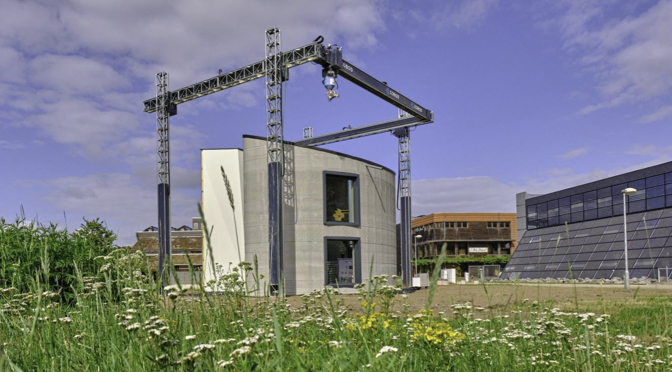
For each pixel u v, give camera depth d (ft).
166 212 93.71
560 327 15.40
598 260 127.44
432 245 244.01
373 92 89.81
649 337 20.97
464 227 241.14
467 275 175.11
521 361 12.93
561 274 135.85
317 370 8.56
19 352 9.30
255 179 83.10
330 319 15.17
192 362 7.98
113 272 15.42
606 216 147.95
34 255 20.77
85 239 24.54
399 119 111.34
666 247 110.11
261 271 79.87
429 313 14.03
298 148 84.17
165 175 94.89
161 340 8.66
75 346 10.16
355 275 88.07
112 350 9.57
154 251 79.20
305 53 76.64
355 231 88.33
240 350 8.10
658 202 128.36
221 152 86.17
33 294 12.64
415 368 9.87
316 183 84.79
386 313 15.96
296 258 81.35
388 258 96.32
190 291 10.27
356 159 90.48
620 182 143.84
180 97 94.84
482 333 18.01
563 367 12.07
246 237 82.84
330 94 77.71
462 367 11.98
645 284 98.37
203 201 85.40
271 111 78.48
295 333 13.16
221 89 89.51
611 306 40.81
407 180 113.70
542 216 179.83
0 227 22.80
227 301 12.10
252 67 83.05
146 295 11.66
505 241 242.58
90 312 12.38
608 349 13.34
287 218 81.76
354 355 8.28
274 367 7.83
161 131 96.02
